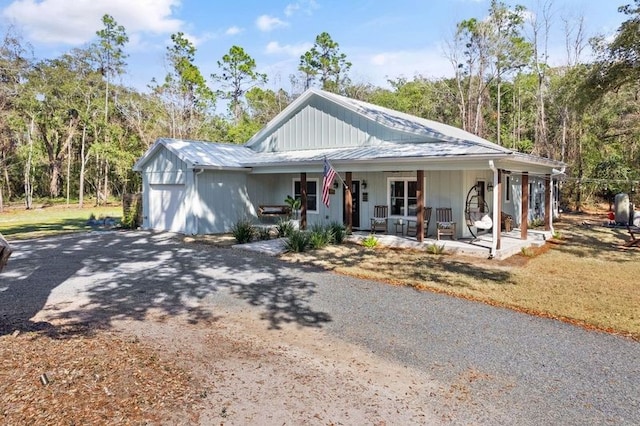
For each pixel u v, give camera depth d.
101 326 5.54
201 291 7.40
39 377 3.54
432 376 4.17
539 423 3.35
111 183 40.50
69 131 35.78
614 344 4.99
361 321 5.83
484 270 8.98
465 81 38.03
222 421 3.26
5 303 6.65
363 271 8.88
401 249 11.55
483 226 11.27
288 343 5.03
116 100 35.75
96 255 10.88
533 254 10.85
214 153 15.92
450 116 38.72
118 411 3.20
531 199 19.23
